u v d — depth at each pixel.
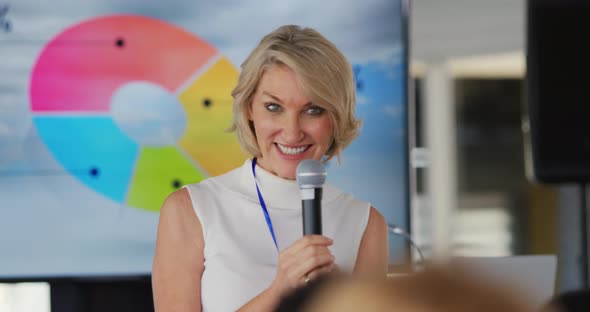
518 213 15.59
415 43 11.85
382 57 5.82
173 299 2.87
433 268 0.69
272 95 2.83
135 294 5.84
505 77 15.54
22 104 5.75
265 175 2.99
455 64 13.01
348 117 2.95
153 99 5.81
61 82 5.76
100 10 5.76
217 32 5.79
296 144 2.87
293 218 2.96
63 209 5.79
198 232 2.91
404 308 0.68
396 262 0.96
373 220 3.16
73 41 5.76
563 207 10.06
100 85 5.78
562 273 9.69
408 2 5.80
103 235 5.81
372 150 5.83
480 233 14.16
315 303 0.78
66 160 5.78
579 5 6.15
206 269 2.89
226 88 5.82
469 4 11.41
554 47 6.18
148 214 5.84
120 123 5.80
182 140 5.82
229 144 5.84
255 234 2.91
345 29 5.79
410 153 5.86
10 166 5.76
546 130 6.20
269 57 2.82
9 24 5.72
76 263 5.80
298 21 5.79
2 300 7.15
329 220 3.04
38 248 5.79
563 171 6.23
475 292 0.67
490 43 11.62
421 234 12.75
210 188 3.02
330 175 5.82
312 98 2.79
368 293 0.72
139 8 5.77
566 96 6.20
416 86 12.49
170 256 2.90
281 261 2.40
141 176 5.82
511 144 16.16
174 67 5.80
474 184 16.23
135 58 5.79
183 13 5.78
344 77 2.88
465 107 15.80
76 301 5.81
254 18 5.79
